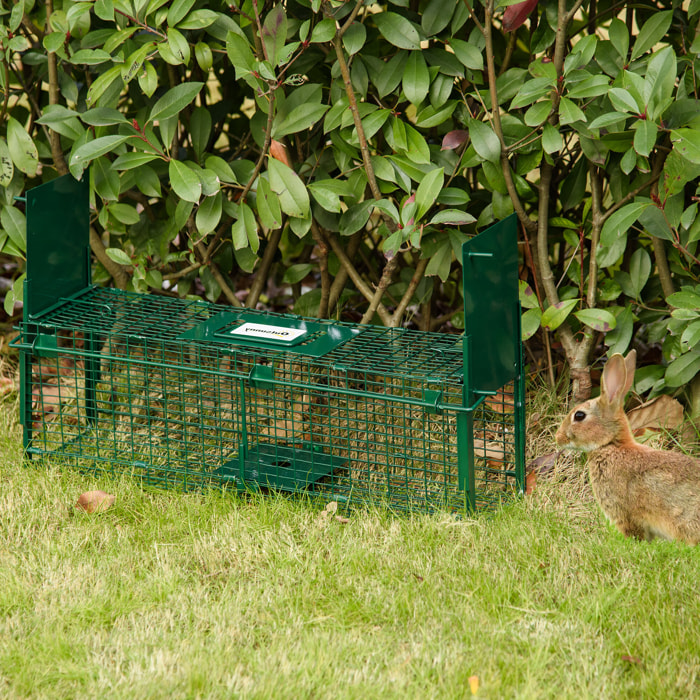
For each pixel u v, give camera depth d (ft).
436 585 9.62
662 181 10.22
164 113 10.34
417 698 9.14
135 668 9.26
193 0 10.25
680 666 9.20
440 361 10.22
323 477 10.38
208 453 10.53
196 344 10.29
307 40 10.27
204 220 10.56
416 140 10.41
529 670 9.21
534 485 10.28
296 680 9.21
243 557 9.80
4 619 9.52
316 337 10.29
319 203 10.48
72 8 10.29
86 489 10.27
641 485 9.79
